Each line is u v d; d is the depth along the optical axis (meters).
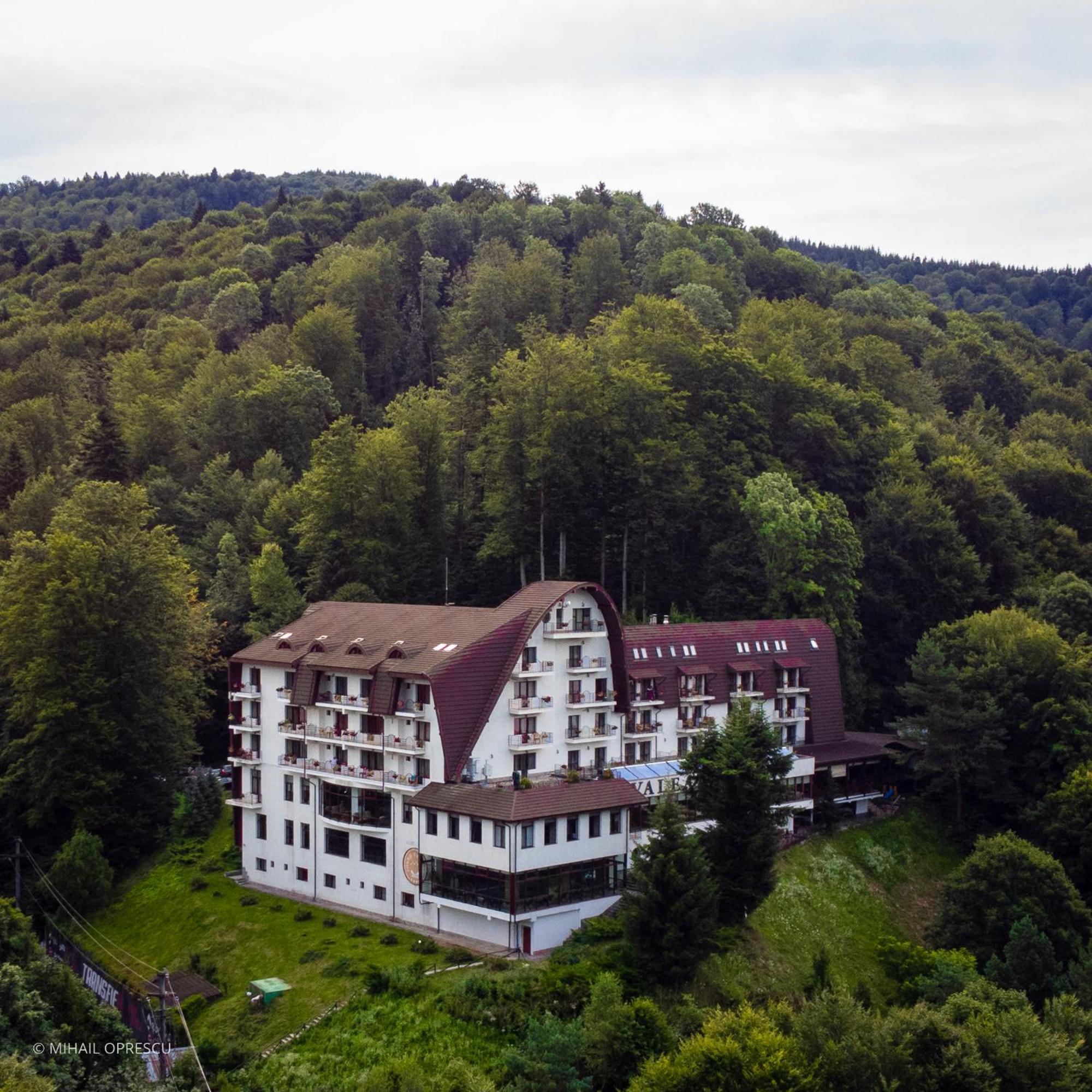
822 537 134.75
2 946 71.31
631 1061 69.94
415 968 80.31
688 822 97.62
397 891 92.44
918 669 120.88
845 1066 67.44
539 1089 67.19
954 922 97.56
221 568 140.12
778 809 96.19
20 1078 53.84
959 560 149.00
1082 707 116.12
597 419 136.75
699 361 156.12
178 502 158.75
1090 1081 70.88
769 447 153.88
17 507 147.62
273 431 177.00
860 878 106.44
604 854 88.75
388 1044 74.31
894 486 154.62
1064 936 93.19
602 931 84.62
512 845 83.12
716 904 82.62
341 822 95.94
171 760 114.62
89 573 109.88
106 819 107.50
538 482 136.00
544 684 98.00
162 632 115.56
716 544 139.75
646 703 107.38
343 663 97.31
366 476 138.88
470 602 143.88
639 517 138.62
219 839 111.75
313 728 99.50
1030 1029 71.00
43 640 107.62
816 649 123.38
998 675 121.56
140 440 176.50
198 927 94.69
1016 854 97.56
